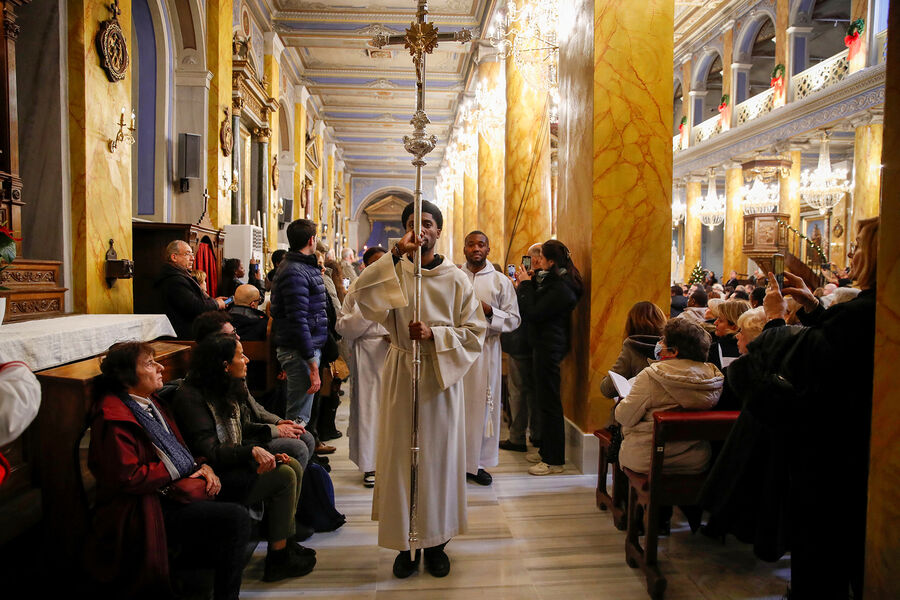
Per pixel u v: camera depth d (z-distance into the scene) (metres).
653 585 2.66
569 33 5.07
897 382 1.60
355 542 3.25
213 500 2.46
